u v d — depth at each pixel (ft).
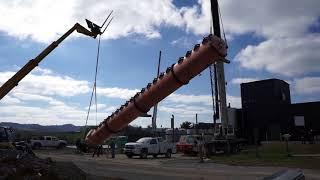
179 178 72.43
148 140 140.87
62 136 244.83
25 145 109.91
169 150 146.92
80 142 129.39
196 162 113.60
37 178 48.42
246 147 171.63
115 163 108.68
